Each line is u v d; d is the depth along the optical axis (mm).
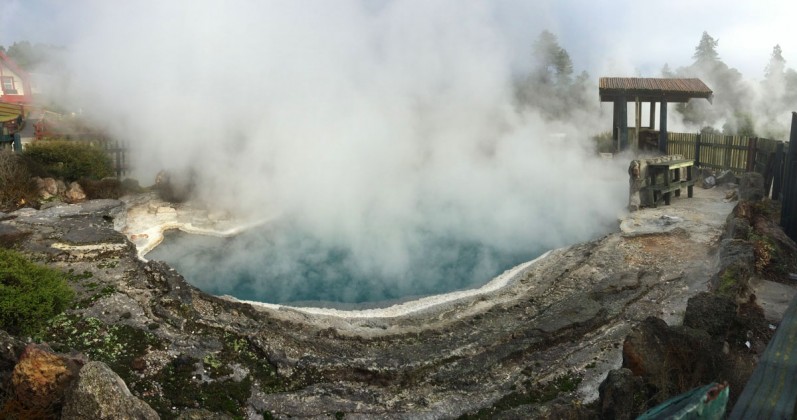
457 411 7406
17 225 12555
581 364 8219
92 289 9773
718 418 3361
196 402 7422
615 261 11617
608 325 9266
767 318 8500
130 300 9492
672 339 6965
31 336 8211
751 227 11391
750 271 9656
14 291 8250
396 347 8875
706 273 10750
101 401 5953
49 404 6359
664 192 15695
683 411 3148
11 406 6328
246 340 8727
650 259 11633
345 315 10203
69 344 8234
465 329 9383
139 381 7625
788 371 3492
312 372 8117
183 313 9289
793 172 11555
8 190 14305
